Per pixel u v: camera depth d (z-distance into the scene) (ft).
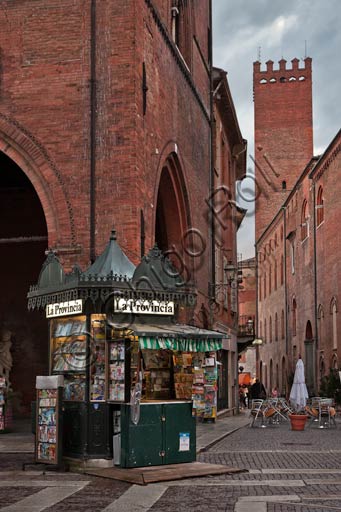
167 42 65.51
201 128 83.66
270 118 229.86
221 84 95.45
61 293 42.09
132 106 53.16
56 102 54.13
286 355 178.91
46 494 32.71
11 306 77.46
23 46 55.16
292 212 169.99
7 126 54.44
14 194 78.59
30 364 76.18
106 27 54.29
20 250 78.13
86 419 39.81
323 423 82.58
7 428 61.52
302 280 158.71
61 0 55.16
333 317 129.08
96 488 34.27
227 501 30.81
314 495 32.14
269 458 46.16
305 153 227.61
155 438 39.63
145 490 33.60
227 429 71.92
